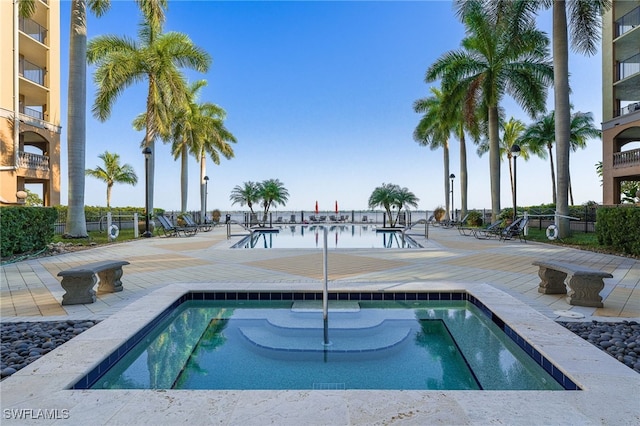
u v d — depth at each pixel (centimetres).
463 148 2098
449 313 432
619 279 548
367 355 317
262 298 479
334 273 609
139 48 1656
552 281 457
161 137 1712
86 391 208
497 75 1595
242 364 301
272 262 738
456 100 1728
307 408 188
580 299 402
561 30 1076
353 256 822
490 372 281
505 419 177
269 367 294
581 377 224
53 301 441
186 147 2277
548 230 1105
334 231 1981
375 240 1424
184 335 368
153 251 952
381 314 425
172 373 283
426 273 606
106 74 1494
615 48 1745
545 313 373
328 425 171
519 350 305
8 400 197
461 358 309
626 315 369
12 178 1634
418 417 179
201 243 1186
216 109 2569
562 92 1084
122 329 316
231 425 172
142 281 555
